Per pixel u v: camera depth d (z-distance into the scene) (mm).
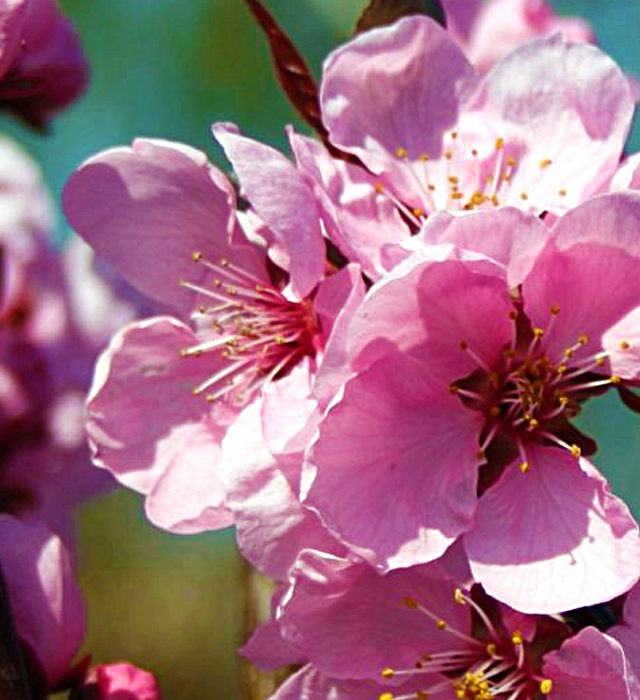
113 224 385
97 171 384
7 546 379
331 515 360
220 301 385
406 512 364
